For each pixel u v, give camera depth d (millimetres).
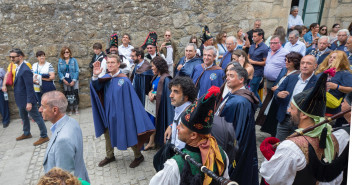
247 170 2242
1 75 5316
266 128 3695
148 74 3904
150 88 3984
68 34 5828
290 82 3018
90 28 5922
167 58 5727
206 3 6359
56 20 5711
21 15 5512
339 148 1609
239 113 2232
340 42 4578
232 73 2383
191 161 1228
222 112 2371
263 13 6668
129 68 5012
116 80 3342
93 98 3420
